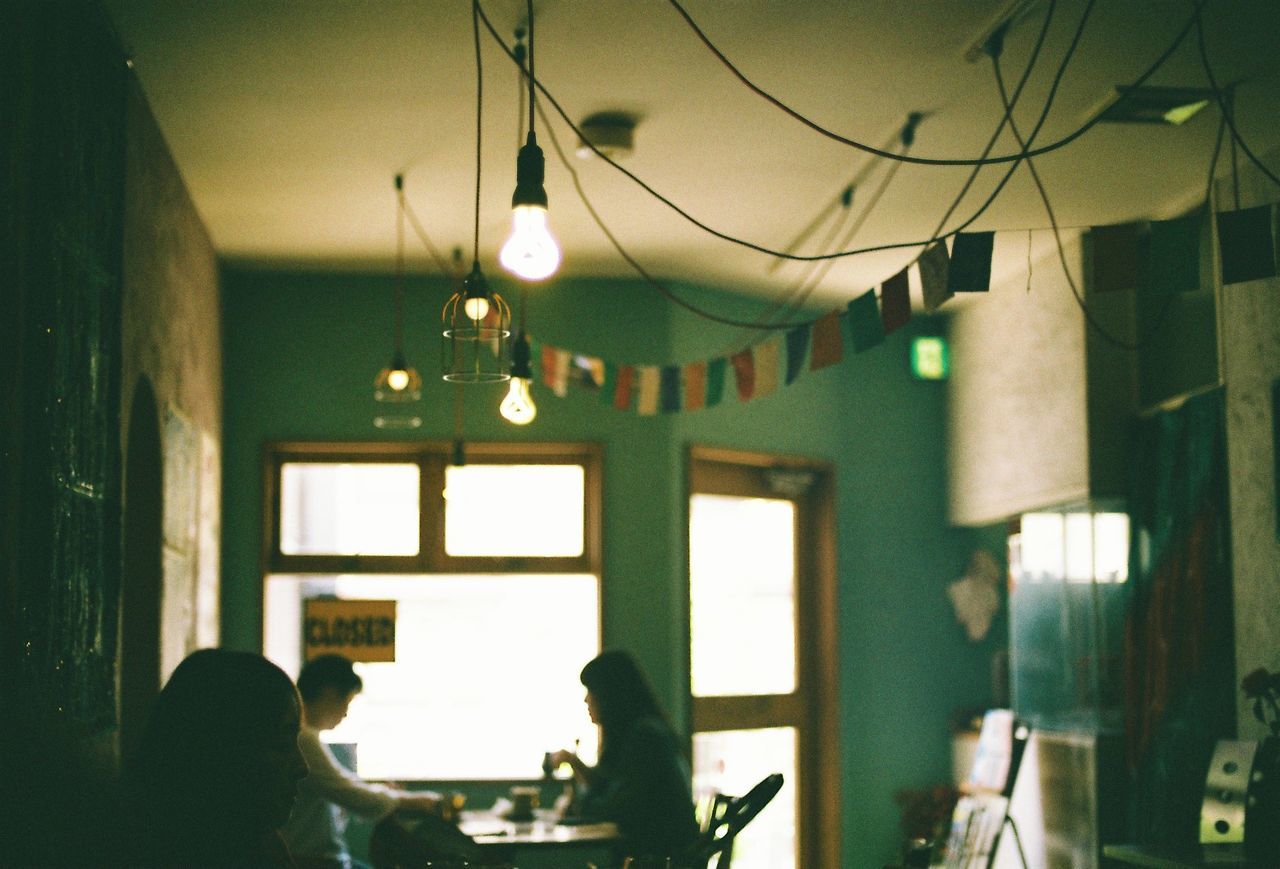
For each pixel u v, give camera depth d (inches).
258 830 61.1
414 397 233.8
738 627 267.1
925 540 287.9
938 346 291.1
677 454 255.6
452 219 220.8
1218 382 200.4
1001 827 223.9
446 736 251.0
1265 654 181.5
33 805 49.3
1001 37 145.9
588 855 241.4
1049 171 194.1
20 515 98.7
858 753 275.9
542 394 255.6
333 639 245.1
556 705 253.0
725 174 193.9
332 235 230.5
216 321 241.9
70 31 114.4
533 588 255.4
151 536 175.6
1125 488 224.8
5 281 94.3
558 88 161.9
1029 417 250.4
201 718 60.6
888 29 145.3
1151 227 133.6
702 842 124.8
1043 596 247.4
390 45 149.5
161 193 177.8
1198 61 155.6
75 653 118.7
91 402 125.6
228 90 162.6
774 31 145.6
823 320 160.2
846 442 283.7
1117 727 221.8
